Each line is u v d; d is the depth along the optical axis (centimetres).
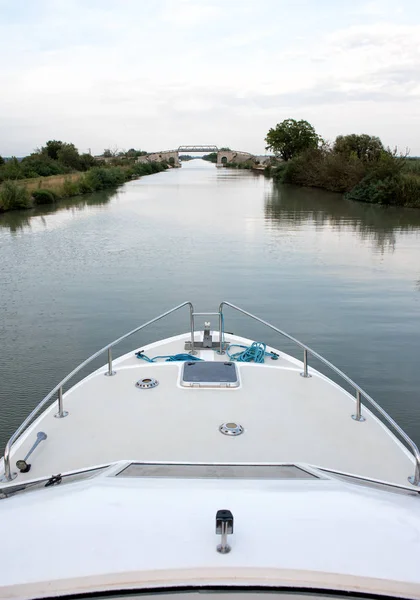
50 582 138
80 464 269
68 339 709
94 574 139
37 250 1404
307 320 791
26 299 920
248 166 9556
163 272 1128
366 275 1095
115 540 150
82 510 163
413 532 157
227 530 144
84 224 1908
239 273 1115
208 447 282
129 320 793
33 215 2222
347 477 223
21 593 137
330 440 297
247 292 960
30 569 141
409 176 2602
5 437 445
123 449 281
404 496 190
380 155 3100
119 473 204
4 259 1286
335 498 172
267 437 295
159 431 298
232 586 141
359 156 3884
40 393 538
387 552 148
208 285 1013
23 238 1606
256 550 146
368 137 4012
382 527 158
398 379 578
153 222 1945
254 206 2538
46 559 144
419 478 254
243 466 213
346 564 143
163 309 853
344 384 568
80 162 6003
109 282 1041
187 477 197
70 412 323
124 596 140
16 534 154
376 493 184
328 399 349
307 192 3525
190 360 423
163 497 170
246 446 284
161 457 273
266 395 348
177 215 2166
